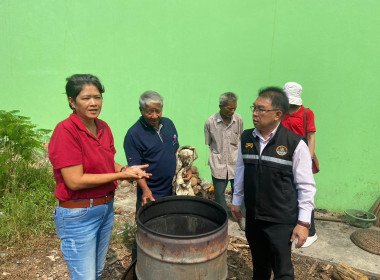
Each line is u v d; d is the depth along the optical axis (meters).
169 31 4.71
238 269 3.01
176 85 4.84
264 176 2.10
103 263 2.29
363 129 3.91
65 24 5.52
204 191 4.52
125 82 5.22
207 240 1.77
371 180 3.98
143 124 2.56
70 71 5.70
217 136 3.56
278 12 4.04
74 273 2.01
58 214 1.92
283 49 4.10
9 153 4.29
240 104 4.48
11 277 2.80
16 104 6.43
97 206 1.96
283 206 2.11
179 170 2.60
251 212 2.24
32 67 6.05
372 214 3.85
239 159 2.36
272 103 1.98
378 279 2.90
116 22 5.08
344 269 2.82
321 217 4.00
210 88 4.62
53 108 6.04
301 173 2.02
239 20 4.26
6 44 6.18
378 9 3.60
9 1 5.92
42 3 5.63
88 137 1.87
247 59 4.32
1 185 4.07
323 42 3.90
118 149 5.54
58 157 1.77
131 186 4.94
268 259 2.41
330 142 4.08
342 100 3.94
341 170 4.09
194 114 4.80
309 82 4.05
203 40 4.52
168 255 1.76
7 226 3.35
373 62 3.73
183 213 2.38
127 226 3.47
